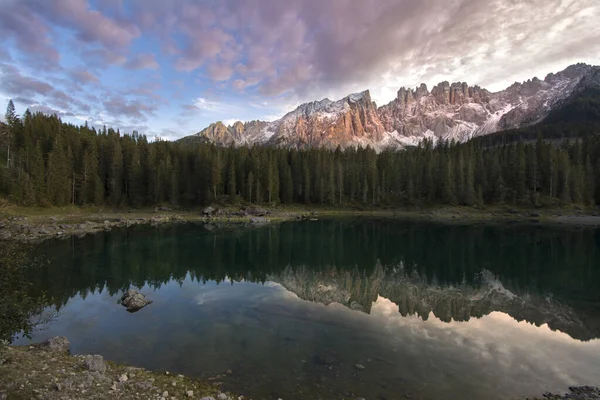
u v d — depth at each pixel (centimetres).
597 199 12106
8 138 11206
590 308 2789
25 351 1706
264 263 4691
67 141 11675
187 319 2412
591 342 2058
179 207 11888
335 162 15725
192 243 6275
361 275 3978
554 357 1833
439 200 13238
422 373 1619
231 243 6369
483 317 2528
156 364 1703
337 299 2967
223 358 1769
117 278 3753
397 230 8512
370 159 15500
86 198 10775
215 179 12381
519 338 2103
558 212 11288
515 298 3081
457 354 1844
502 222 10188
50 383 1311
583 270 4275
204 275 3947
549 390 1495
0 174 9150
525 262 4784
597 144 14462
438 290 3331
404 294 3172
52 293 3147
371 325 2284
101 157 11906
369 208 13475
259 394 1412
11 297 1244
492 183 13062
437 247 6100
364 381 1534
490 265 4594
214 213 11238
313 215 12281
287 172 13762
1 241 1205
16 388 1237
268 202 13075
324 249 5888
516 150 14162
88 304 2802
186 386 1438
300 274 4012
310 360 1742
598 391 1488
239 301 2877
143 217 10194
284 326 2256
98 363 1555
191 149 14712
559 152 13550
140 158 12719
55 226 7450
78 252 5184
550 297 3119
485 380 1565
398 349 1891
